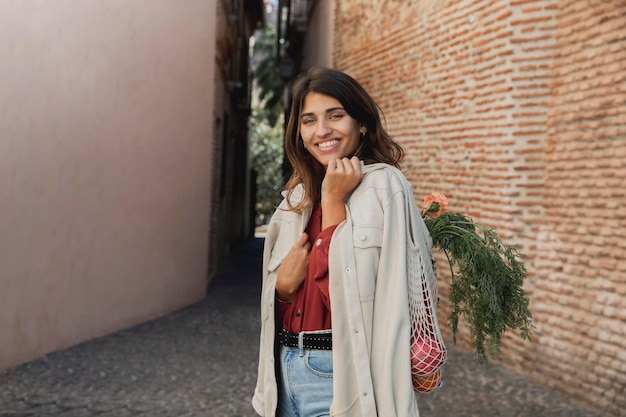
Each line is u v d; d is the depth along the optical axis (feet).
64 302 18.92
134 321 23.26
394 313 4.76
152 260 24.52
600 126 15.47
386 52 26.68
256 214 84.02
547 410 14.61
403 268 4.84
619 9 14.84
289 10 57.62
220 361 18.31
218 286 33.68
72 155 19.01
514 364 17.90
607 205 15.07
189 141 27.45
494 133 18.99
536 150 17.60
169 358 18.47
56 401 14.17
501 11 18.58
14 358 16.62
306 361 5.18
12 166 16.07
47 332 18.12
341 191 5.12
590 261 15.51
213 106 30.78
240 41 51.37
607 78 15.21
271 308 5.52
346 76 5.43
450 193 21.52
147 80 23.53
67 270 18.99
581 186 15.98
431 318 4.88
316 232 5.62
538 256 17.30
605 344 14.83
